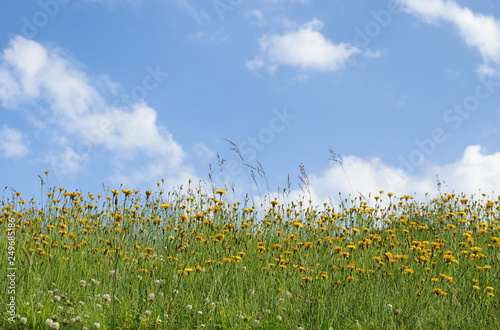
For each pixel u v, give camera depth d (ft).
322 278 18.22
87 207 24.23
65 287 16.55
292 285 17.97
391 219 28.63
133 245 19.58
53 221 21.80
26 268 15.92
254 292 17.35
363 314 15.79
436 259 21.45
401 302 16.87
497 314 16.17
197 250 21.24
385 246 22.30
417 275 19.07
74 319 13.39
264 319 14.78
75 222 22.63
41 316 13.21
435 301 16.98
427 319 15.53
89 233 22.12
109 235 19.80
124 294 15.34
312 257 19.97
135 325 13.75
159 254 20.48
